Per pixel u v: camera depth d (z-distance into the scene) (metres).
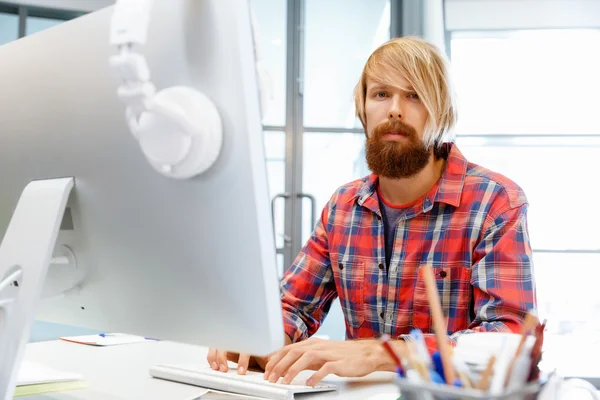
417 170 1.17
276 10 4.07
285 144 4.04
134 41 0.52
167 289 0.61
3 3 3.77
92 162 0.66
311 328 1.32
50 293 0.75
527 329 0.46
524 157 4.21
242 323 0.54
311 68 4.09
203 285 0.57
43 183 0.71
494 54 4.20
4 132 0.78
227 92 0.53
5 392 0.65
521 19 4.09
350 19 4.09
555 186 4.19
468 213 1.18
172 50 0.57
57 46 0.71
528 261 1.08
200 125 0.53
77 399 0.76
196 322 0.59
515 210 1.14
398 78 1.16
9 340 0.66
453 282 1.19
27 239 0.68
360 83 1.28
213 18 0.54
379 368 0.84
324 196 4.06
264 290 0.52
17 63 0.76
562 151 4.20
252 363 0.97
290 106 4.05
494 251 1.10
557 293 4.12
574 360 2.47
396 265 1.23
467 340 0.57
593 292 4.11
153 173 0.60
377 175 1.24
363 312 1.28
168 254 0.60
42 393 0.80
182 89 0.54
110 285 0.68
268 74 0.59
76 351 1.16
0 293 0.69
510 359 0.45
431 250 1.20
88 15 0.68
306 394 0.78
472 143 4.21
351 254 1.29
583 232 4.16
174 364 0.96
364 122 1.29
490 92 4.20
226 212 0.54
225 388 0.80
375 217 1.28
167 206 0.59
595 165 4.20
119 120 0.62
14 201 0.77
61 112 0.69
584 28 4.10
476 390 0.41
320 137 4.06
